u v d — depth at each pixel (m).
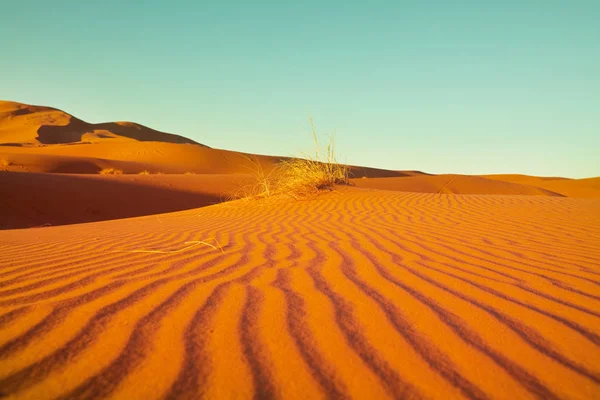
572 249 3.81
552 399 1.44
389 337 1.88
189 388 1.49
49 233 5.56
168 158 60.38
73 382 1.53
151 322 2.04
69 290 2.53
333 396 1.45
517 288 2.59
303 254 3.63
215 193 22.17
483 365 1.65
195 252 3.72
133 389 1.49
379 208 7.66
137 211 18.17
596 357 1.72
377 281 2.74
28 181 17.98
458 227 5.21
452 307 2.25
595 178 60.50
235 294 2.46
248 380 1.54
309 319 2.07
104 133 105.56
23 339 1.86
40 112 107.44
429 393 1.46
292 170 10.52
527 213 6.59
